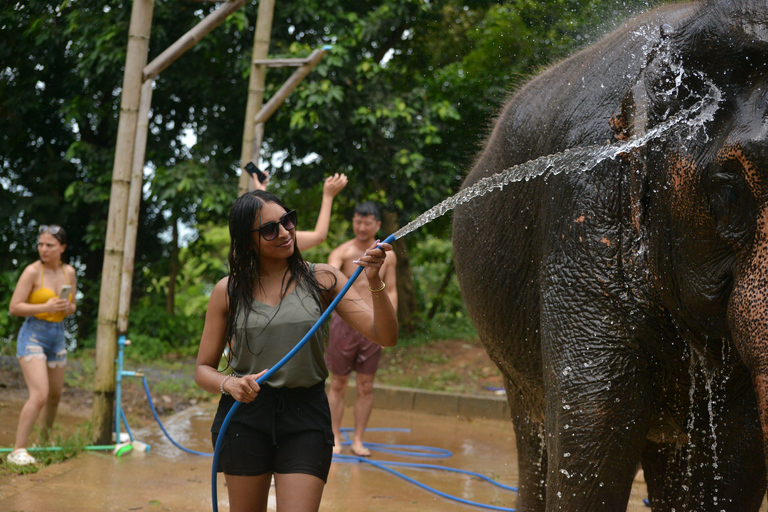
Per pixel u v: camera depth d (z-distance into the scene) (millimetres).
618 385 2527
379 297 2684
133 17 5711
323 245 13531
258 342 2754
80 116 10914
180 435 6598
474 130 10539
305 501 2668
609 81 2807
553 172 2801
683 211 2166
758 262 1894
